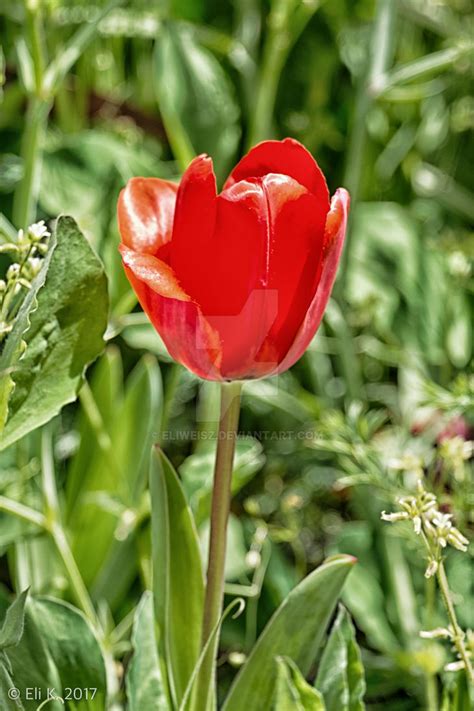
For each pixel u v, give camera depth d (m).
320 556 1.00
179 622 0.76
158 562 0.76
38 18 0.87
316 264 0.70
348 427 0.87
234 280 0.70
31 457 0.93
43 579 0.92
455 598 0.89
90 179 1.00
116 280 0.93
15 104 1.08
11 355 0.71
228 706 0.75
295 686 0.74
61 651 0.77
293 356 0.71
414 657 0.85
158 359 1.09
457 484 0.84
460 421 0.94
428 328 1.06
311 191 0.71
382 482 0.86
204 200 0.69
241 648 0.93
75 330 0.74
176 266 0.70
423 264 1.12
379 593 0.94
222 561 0.73
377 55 1.07
